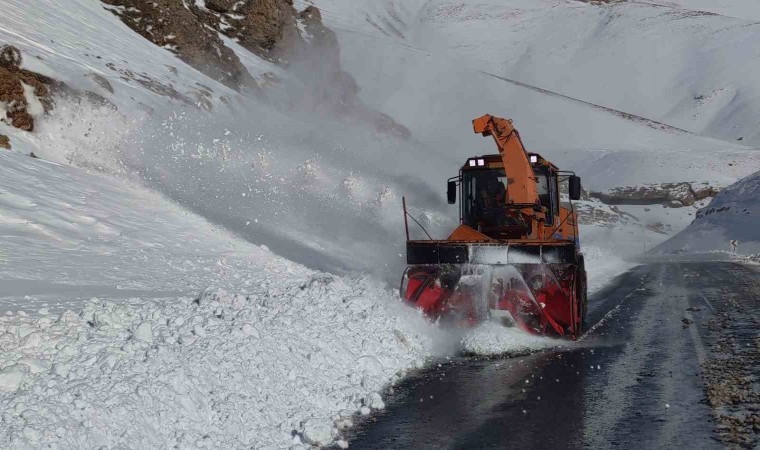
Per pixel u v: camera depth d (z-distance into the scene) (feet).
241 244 55.77
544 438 18.80
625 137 500.33
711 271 74.59
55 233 44.83
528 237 39.73
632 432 19.01
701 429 19.02
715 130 607.37
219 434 18.04
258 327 24.71
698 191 330.54
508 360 28.60
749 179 189.57
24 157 57.06
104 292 34.01
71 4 120.98
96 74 83.46
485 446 18.33
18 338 22.33
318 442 18.58
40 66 69.62
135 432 17.15
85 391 17.79
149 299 31.55
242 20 191.42
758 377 24.13
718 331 33.63
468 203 41.34
